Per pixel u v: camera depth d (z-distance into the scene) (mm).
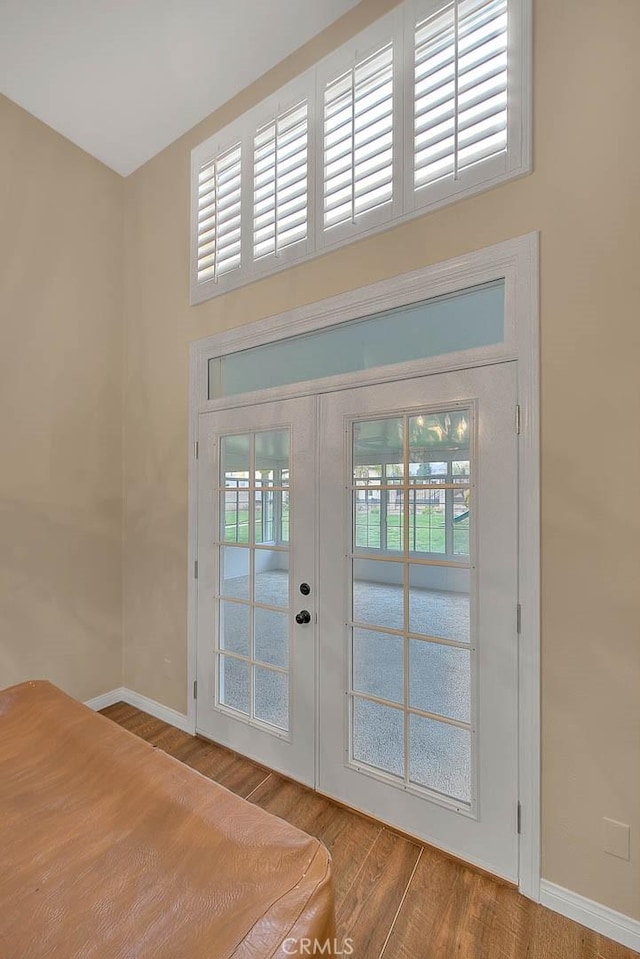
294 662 2277
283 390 2365
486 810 1722
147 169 3105
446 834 1805
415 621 1912
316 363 2287
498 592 1718
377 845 1859
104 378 3102
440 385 1874
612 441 1521
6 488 2613
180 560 2840
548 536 1623
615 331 1518
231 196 2643
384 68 2062
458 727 1798
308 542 2242
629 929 1457
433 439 1896
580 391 1574
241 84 2568
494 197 1761
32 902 869
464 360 1817
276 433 2400
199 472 2746
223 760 2455
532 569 1643
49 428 2811
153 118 2785
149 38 2289
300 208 2330
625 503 1498
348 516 2111
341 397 2154
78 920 833
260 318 2477
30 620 2709
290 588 2305
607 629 1519
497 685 1714
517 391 1692
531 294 1661
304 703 2236
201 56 2387
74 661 2916
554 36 1643
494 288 1791
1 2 2115
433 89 1886
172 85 2562
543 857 1604
